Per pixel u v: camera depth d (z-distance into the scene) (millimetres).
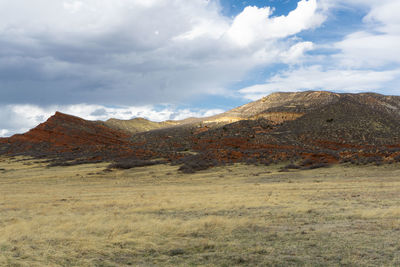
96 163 82562
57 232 12852
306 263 8578
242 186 38438
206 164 67125
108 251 10125
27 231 12945
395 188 27969
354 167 53469
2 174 70938
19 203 25578
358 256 8969
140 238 11609
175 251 10039
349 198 22609
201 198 26250
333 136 103375
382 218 14406
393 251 9312
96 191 38625
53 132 146875
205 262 8945
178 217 17062
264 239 11312
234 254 9523
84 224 14727
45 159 102000
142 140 166250
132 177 59719
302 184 37000
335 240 10789
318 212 16906
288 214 16672
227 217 15898
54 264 8852
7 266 8586
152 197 28562
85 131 150250
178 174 60625
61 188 44719
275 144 96688
